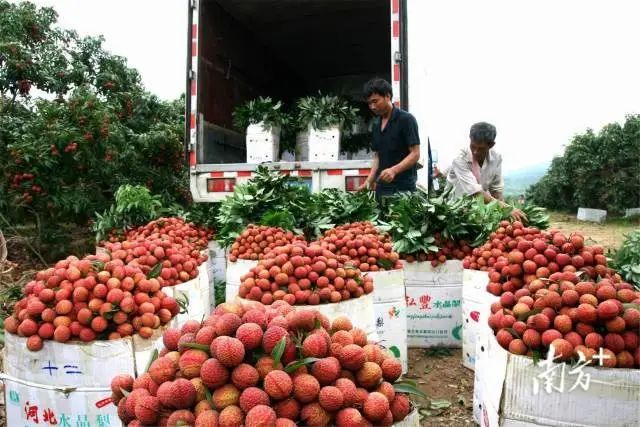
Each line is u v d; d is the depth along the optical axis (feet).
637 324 8.00
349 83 33.50
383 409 6.33
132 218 22.72
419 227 15.52
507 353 8.31
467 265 13.83
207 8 23.13
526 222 16.48
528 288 10.05
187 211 23.54
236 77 26.30
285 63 31.65
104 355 9.12
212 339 6.65
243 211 18.57
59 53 33.17
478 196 16.98
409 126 18.29
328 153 22.86
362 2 24.47
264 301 11.28
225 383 6.22
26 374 9.27
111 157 27.68
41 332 9.14
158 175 33.88
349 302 11.40
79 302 9.34
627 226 66.54
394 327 13.15
